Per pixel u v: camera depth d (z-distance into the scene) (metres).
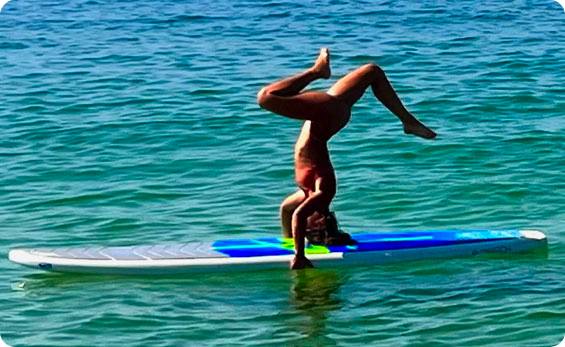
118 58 30.23
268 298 15.61
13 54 31.06
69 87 27.27
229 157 21.94
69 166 21.62
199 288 16.02
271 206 19.27
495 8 36.12
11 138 23.42
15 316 15.02
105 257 16.58
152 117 24.55
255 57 29.92
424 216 18.81
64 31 34.06
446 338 14.10
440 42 31.22
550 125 23.42
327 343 14.02
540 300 15.20
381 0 38.12
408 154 21.78
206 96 26.09
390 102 16.48
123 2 38.84
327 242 16.77
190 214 18.97
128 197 19.89
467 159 21.45
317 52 30.30
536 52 29.70
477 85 26.61
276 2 38.06
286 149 22.30
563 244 17.41
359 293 15.72
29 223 18.70
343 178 20.56
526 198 19.53
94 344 14.05
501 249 17.03
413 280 16.16
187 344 14.05
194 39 32.47
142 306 15.37
